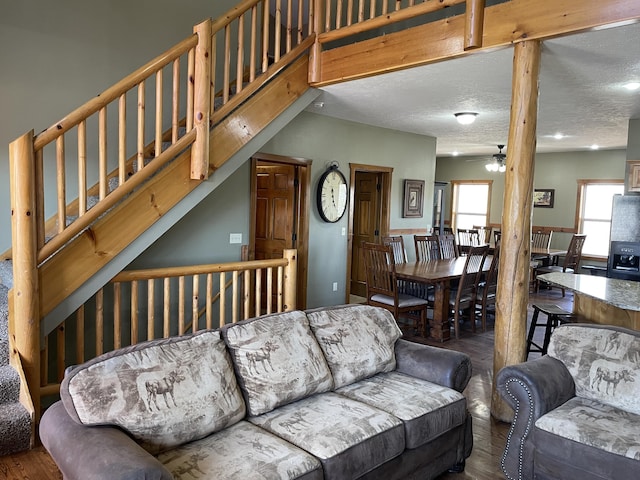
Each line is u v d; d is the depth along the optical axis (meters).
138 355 2.10
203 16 5.02
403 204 7.09
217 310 5.07
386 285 5.25
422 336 5.44
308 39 4.21
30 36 3.92
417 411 2.42
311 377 2.52
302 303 5.81
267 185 6.07
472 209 11.08
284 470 1.86
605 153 8.94
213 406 2.14
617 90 4.31
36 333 2.82
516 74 3.14
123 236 3.16
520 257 3.20
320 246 5.97
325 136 5.86
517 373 2.57
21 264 2.74
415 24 5.39
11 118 3.86
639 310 3.16
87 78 4.25
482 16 3.22
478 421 3.38
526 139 3.13
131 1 4.48
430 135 7.34
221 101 4.87
